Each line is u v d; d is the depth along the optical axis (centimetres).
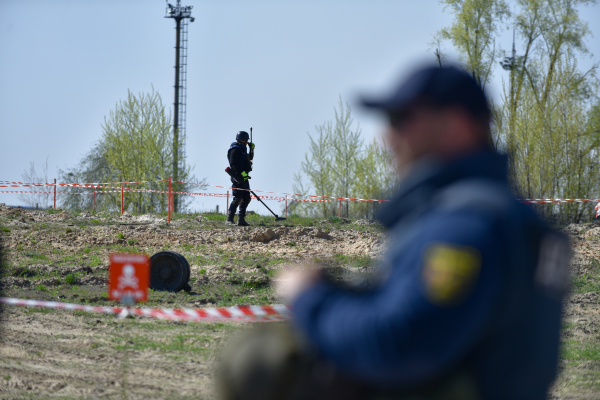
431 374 379
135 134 11950
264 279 2762
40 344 1611
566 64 8600
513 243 377
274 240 4194
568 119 8438
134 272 1112
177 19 13262
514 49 9200
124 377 1221
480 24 9300
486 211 379
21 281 2533
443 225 378
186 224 4828
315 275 453
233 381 543
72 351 1555
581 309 2359
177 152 12062
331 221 5428
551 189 8381
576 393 1332
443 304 361
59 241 3850
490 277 362
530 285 401
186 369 1420
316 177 11431
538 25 9006
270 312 1529
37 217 4991
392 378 384
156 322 1917
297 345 499
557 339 430
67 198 12188
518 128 8556
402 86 429
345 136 11388
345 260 3403
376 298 398
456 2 9375
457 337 363
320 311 423
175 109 13400
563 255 422
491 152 428
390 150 450
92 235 4122
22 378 1321
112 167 12050
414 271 377
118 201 12050
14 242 3625
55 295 2355
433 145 423
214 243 4038
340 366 410
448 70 428
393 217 428
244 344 556
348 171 11388
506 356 391
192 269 3038
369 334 381
